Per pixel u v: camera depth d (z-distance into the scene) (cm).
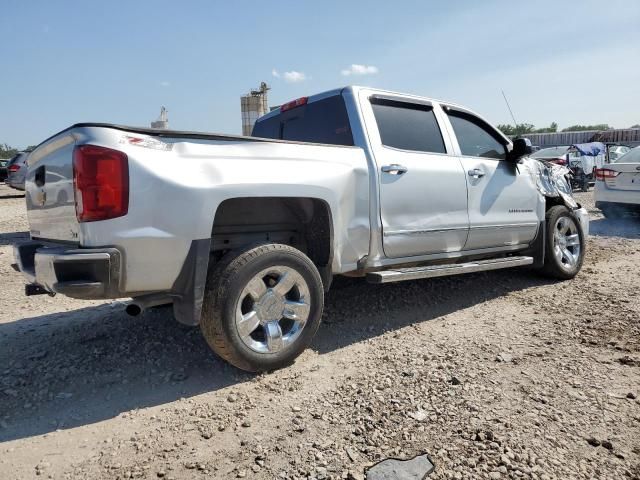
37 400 280
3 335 387
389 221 374
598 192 956
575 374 297
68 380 305
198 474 210
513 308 439
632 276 545
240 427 247
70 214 269
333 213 333
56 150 287
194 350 349
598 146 1744
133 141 257
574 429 236
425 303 458
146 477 208
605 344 344
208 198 272
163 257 263
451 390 278
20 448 233
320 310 324
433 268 396
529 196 499
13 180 1639
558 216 530
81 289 246
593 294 475
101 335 382
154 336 377
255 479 205
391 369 310
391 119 398
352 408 261
